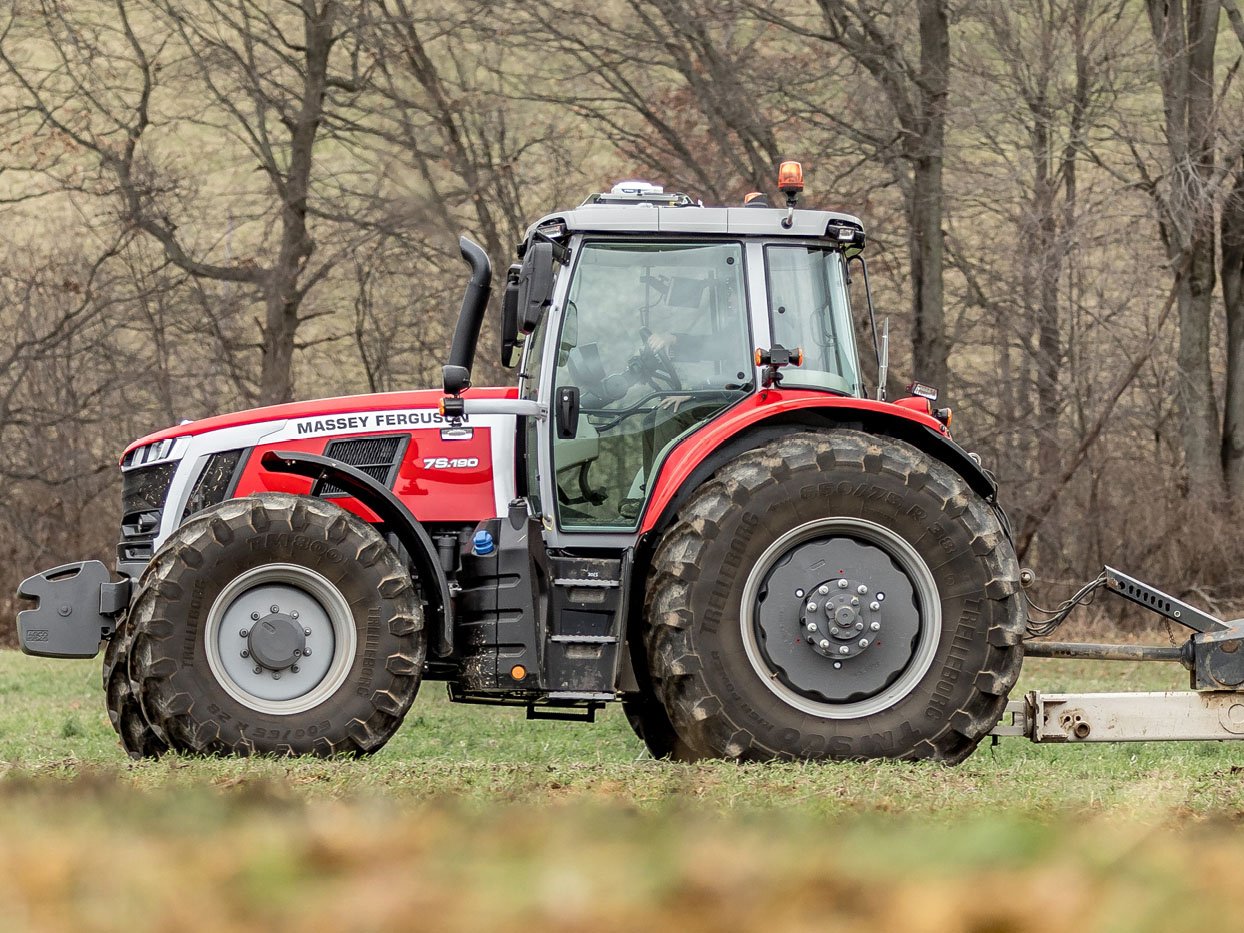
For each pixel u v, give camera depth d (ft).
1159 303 277.64
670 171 277.85
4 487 305.12
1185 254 259.60
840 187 271.49
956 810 61.00
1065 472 256.52
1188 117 258.57
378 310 311.27
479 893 32.91
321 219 305.94
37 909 34.14
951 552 84.69
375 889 33.86
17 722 121.90
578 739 111.55
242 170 308.19
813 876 33.78
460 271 297.94
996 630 84.58
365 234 294.87
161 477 97.96
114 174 302.04
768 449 85.61
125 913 33.19
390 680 85.46
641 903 31.40
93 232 310.65
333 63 300.61
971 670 84.33
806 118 270.26
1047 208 259.80
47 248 311.06
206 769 76.28
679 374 90.89
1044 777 75.25
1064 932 28.19
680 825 50.42
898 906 29.81
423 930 30.19
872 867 35.88
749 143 270.46
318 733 84.58
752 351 91.04
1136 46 253.85
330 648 85.87
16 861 40.09
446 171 294.66
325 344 320.70
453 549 91.30
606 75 278.67
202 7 296.51
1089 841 39.93
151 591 84.79
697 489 85.66
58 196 311.06
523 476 93.71
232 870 37.81
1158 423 280.31
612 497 89.92
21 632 92.58
